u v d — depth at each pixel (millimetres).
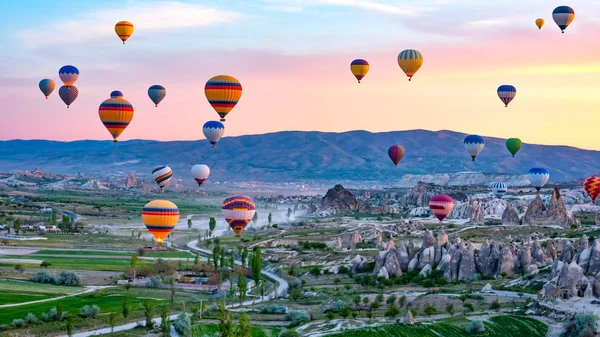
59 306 199750
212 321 197625
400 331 175500
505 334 171500
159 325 195375
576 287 183125
